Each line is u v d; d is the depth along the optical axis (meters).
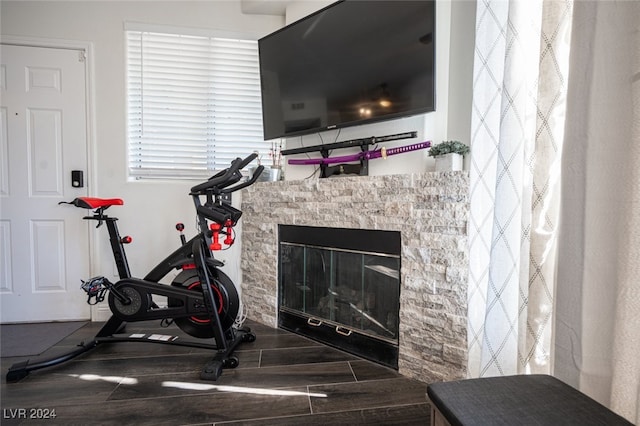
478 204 1.41
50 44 2.44
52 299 2.51
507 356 1.18
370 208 1.85
